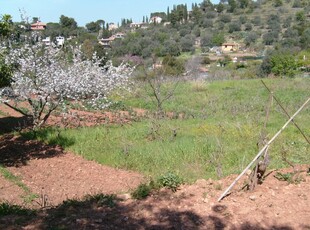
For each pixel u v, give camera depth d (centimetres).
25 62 1273
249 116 1452
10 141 1205
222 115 1557
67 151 1114
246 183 659
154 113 1591
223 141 1097
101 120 1517
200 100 1923
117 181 868
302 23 6156
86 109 1678
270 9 8350
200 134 1216
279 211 566
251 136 1134
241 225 529
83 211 570
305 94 1922
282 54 3259
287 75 2891
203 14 8350
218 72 3189
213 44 6075
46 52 1335
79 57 1578
